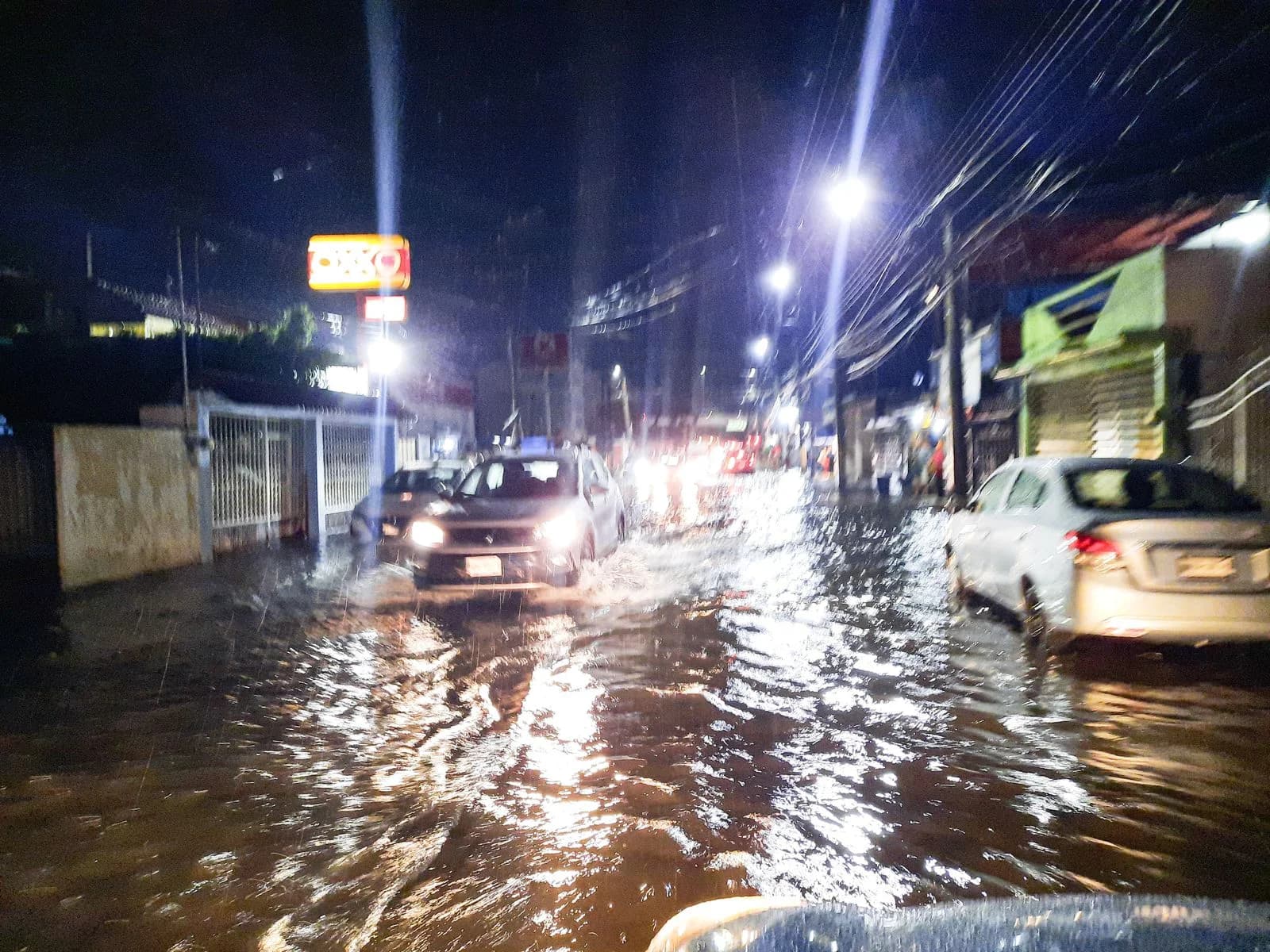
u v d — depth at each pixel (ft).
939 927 6.93
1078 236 65.98
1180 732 19.44
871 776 17.31
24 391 51.67
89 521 40.40
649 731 20.12
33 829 15.34
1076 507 25.23
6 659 27.40
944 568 43.42
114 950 11.69
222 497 52.24
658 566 44.45
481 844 14.55
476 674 25.16
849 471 143.13
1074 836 14.62
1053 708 21.17
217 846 14.60
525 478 40.91
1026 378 68.80
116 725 20.99
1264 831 14.75
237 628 31.78
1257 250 46.52
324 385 70.38
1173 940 6.27
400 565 47.85
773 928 7.31
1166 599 22.41
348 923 12.26
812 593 36.86
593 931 11.94
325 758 18.70
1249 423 43.73
